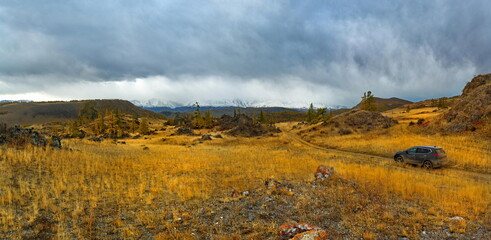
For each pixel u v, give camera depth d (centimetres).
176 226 679
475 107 3125
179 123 12588
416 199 977
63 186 978
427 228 682
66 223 668
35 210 707
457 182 1320
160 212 786
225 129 9025
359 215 775
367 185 1159
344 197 960
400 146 2938
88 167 1368
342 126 6097
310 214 784
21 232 592
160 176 1331
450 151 2245
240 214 786
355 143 3775
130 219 725
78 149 2238
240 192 1038
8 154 1348
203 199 931
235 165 1800
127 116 17388
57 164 1362
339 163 1964
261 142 5622
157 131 9831
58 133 9506
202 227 673
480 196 981
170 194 990
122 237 605
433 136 3188
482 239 615
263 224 699
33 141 1766
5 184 928
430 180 1352
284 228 620
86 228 642
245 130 7881
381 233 648
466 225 698
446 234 645
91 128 10400
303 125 10388
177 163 1836
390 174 1448
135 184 1136
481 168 1750
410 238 619
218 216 767
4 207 731
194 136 7125
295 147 4206
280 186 1102
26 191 885
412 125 4578
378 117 6000
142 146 4091
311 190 1066
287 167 1700
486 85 3353
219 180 1274
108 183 1100
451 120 3388
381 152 2884
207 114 10444
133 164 1653
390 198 980
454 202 916
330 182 1178
